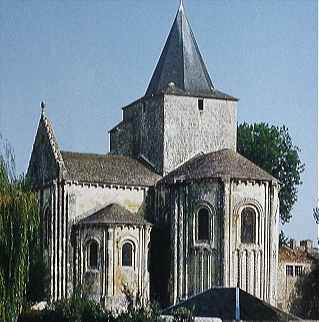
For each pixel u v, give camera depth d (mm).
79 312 57625
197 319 53438
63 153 90250
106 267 83188
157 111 93625
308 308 94625
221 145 94438
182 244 82688
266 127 113125
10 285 53531
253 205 81750
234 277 80500
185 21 97562
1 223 53906
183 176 83875
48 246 86875
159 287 85625
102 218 84125
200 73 95938
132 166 91750
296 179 112312
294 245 109188
